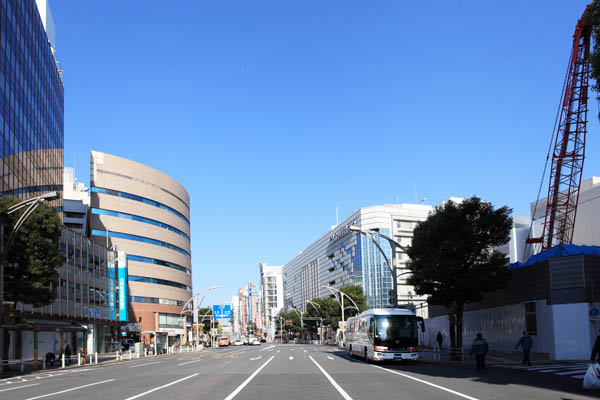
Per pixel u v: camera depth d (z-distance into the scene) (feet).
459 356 107.55
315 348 248.11
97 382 74.79
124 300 258.78
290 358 136.67
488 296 139.13
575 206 200.44
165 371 96.99
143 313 299.58
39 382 79.77
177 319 339.98
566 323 105.40
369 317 105.81
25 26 183.11
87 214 290.56
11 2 166.71
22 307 150.41
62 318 185.57
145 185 320.50
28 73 184.55
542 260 112.47
